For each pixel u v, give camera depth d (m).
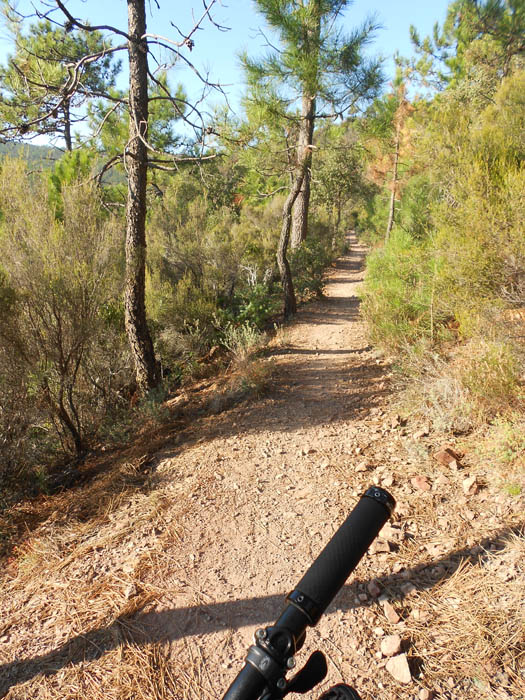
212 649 2.75
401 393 5.82
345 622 2.79
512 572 2.90
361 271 25.53
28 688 2.59
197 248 13.09
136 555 3.65
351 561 0.71
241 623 2.92
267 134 10.45
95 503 4.56
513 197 4.79
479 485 3.83
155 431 6.26
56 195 9.19
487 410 4.76
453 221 5.54
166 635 2.87
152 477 4.92
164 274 12.70
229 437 5.69
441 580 2.99
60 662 2.74
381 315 8.09
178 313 10.52
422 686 2.35
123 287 7.95
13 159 6.35
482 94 14.05
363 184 32.06
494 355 4.88
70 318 5.89
